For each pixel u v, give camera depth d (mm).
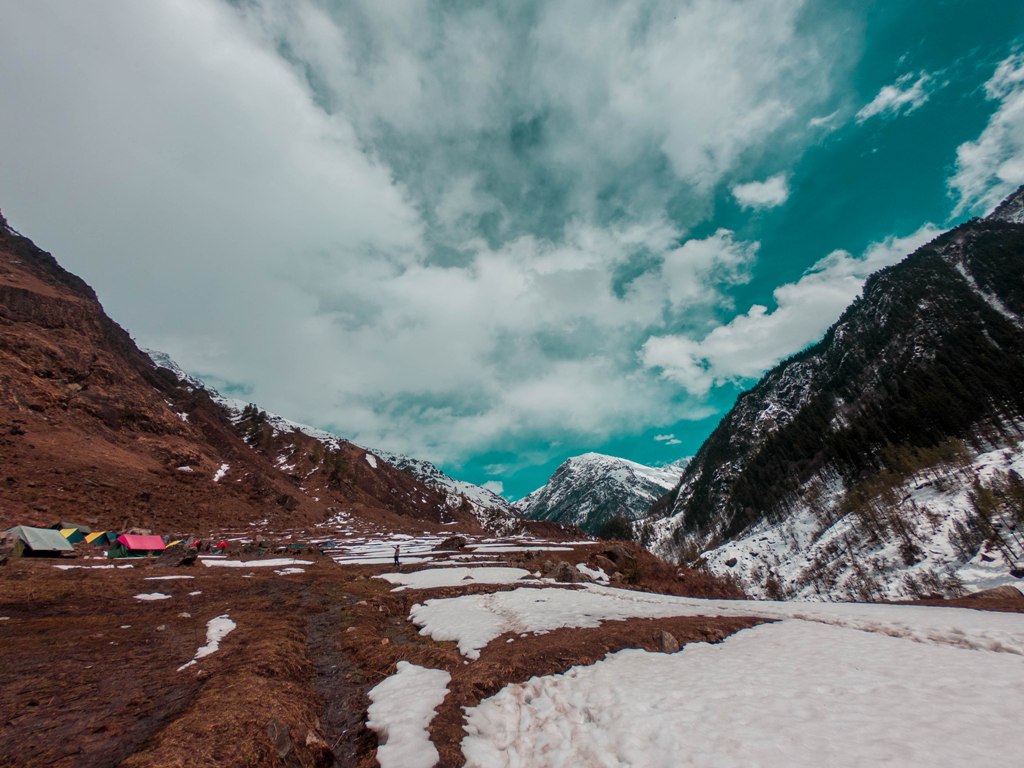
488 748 10133
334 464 194375
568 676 14344
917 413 184500
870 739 9500
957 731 9766
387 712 11703
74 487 65125
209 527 77500
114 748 8656
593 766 9242
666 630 19969
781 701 11812
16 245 148875
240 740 8906
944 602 29219
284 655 15516
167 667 13859
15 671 12414
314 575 39438
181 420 137250
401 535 112062
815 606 29500
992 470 116188
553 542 92750
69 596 21938
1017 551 88188
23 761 7988
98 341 127000
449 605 27016
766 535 197375
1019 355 184125
